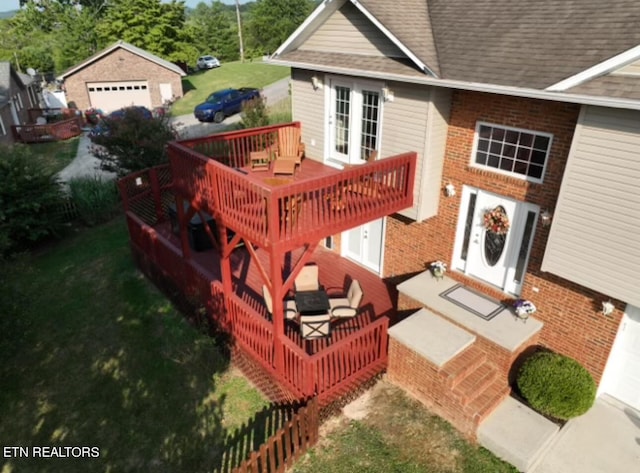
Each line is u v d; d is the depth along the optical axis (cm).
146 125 2048
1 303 1146
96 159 2850
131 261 1594
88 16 6197
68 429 936
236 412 951
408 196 1044
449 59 934
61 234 1858
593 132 727
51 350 1166
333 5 1102
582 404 819
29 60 5741
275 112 2916
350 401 938
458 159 1008
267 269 1313
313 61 1169
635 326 828
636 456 808
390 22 990
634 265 738
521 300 952
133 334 1207
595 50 770
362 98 1141
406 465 806
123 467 849
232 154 1330
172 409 969
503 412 869
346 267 1343
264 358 977
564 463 797
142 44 5512
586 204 768
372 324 932
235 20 12912
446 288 1055
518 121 882
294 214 862
